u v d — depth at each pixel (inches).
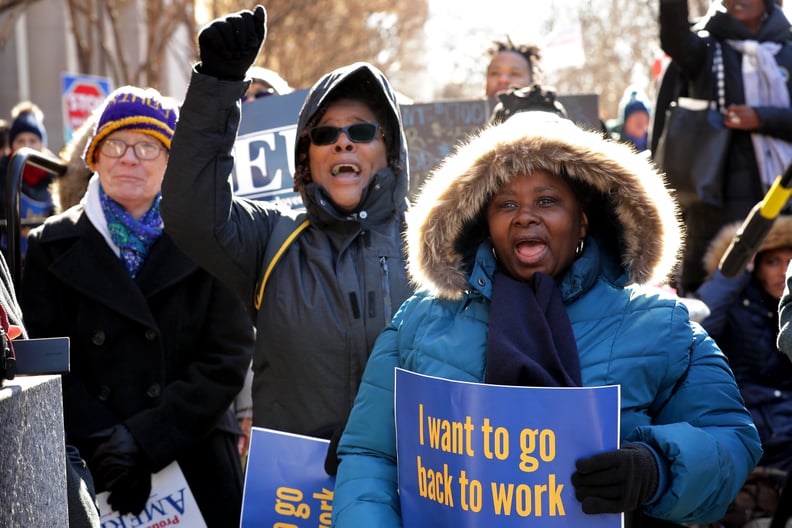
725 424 116.8
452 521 112.7
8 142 384.8
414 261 125.8
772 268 215.3
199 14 821.9
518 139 119.4
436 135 241.4
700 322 219.9
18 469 100.4
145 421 167.9
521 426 109.7
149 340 172.9
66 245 175.9
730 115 254.2
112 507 167.0
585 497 107.3
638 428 112.6
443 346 120.6
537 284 118.3
